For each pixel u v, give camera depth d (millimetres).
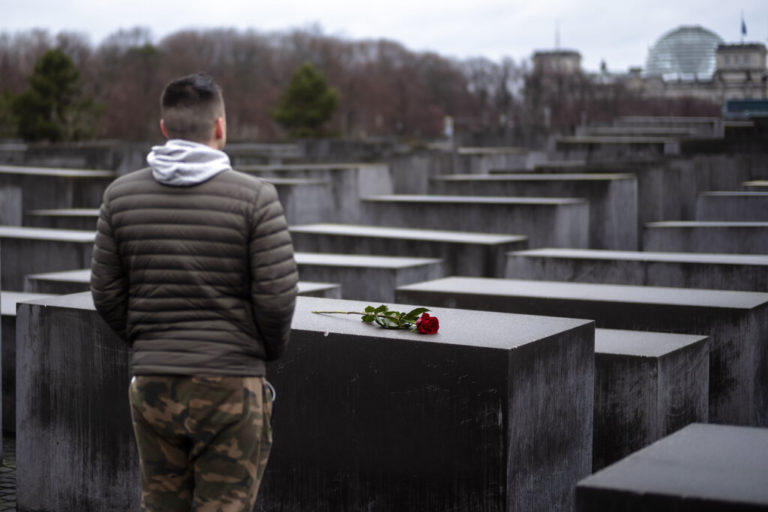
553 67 111250
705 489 2971
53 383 5711
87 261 12500
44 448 5781
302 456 5004
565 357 4941
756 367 7488
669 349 6152
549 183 17250
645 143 26562
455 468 4543
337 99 85500
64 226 16469
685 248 12781
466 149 35719
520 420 4500
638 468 3199
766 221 14852
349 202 22969
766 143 24969
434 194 18859
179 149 3426
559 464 4934
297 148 50656
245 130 116125
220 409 3367
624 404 6012
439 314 5473
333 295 9188
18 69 111250
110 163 33031
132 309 3480
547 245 14469
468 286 8688
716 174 21984
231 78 123125
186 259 3363
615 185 16672
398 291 8508
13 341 7980
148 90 105375
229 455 3438
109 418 5516
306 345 4945
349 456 4855
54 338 5684
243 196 3389
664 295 7992
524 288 8477
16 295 9188
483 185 18297
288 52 132250
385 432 4742
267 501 5129
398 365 4684
